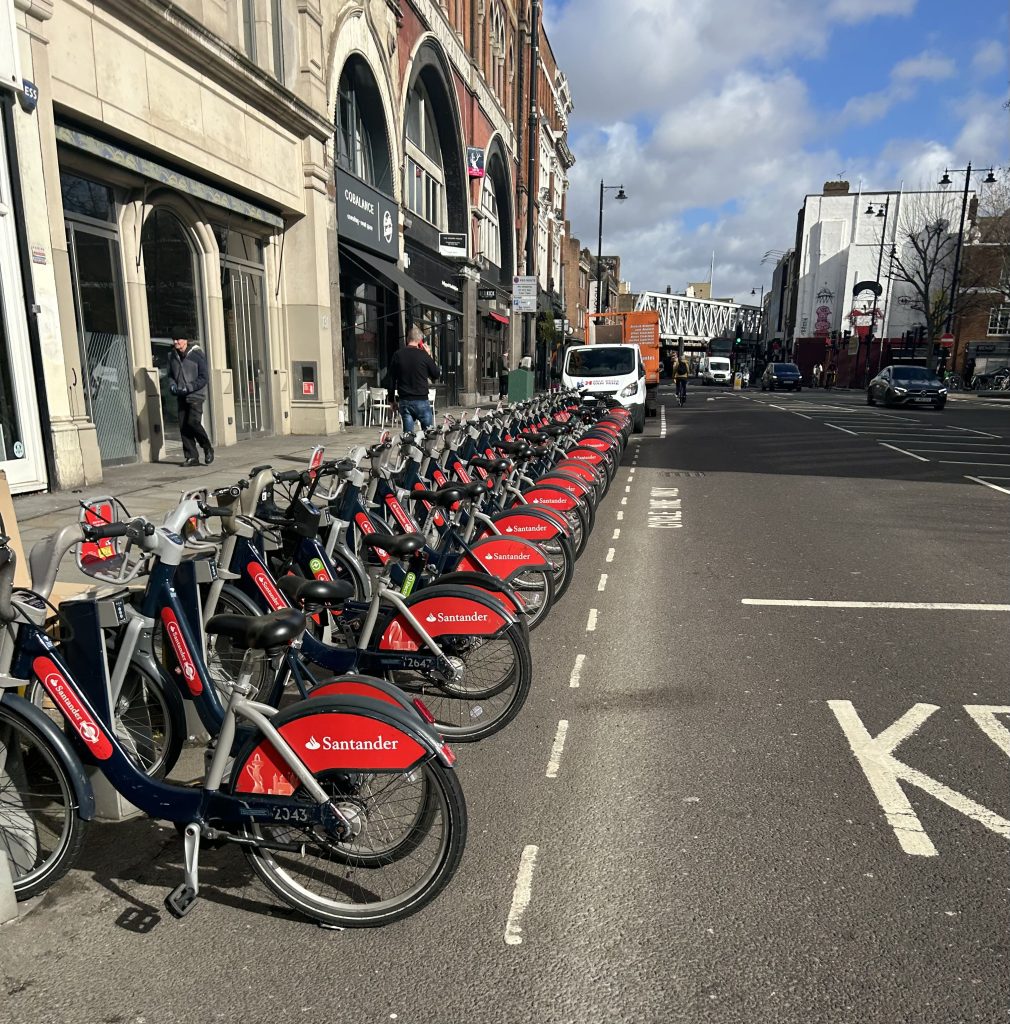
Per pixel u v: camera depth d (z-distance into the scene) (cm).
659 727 369
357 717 225
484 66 2738
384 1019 206
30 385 745
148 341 1012
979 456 1364
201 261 1130
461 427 600
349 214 1530
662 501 953
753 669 436
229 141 1115
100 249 931
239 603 342
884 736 357
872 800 306
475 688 372
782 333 7425
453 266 2423
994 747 347
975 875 261
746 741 354
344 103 1644
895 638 481
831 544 726
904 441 1608
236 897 258
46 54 746
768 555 687
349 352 1666
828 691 406
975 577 614
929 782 319
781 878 260
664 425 2055
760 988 214
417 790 244
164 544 260
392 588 379
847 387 5353
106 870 272
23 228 727
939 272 5116
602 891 255
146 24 912
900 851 274
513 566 439
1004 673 427
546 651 466
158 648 341
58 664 244
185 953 231
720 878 261
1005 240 3969
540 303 3916
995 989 213
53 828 269
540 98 3972
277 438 1357
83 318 904
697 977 219
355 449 434
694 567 649
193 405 966
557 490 600
